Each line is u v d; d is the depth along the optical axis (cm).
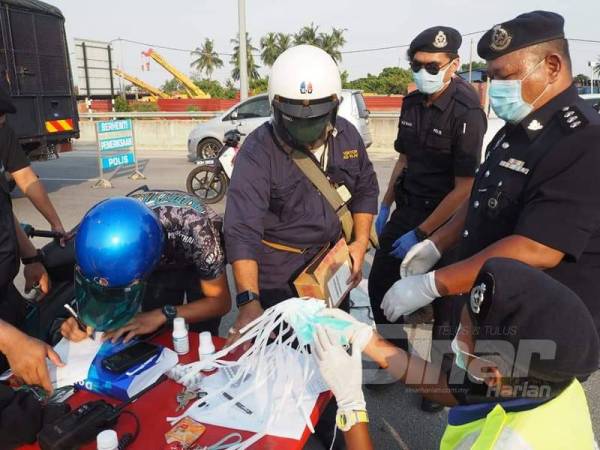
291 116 176
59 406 140
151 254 148
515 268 102
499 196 164
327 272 185
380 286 295
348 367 132
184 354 171
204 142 1069
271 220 204
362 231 228
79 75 2334
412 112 278
